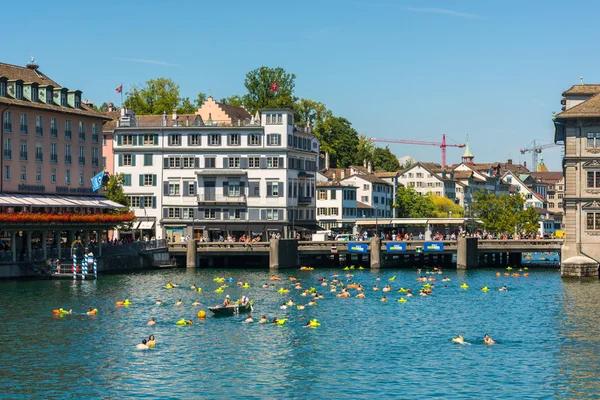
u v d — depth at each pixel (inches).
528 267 5743.1
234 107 7032.5
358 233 6501.0
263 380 2305.6
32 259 4426.7
